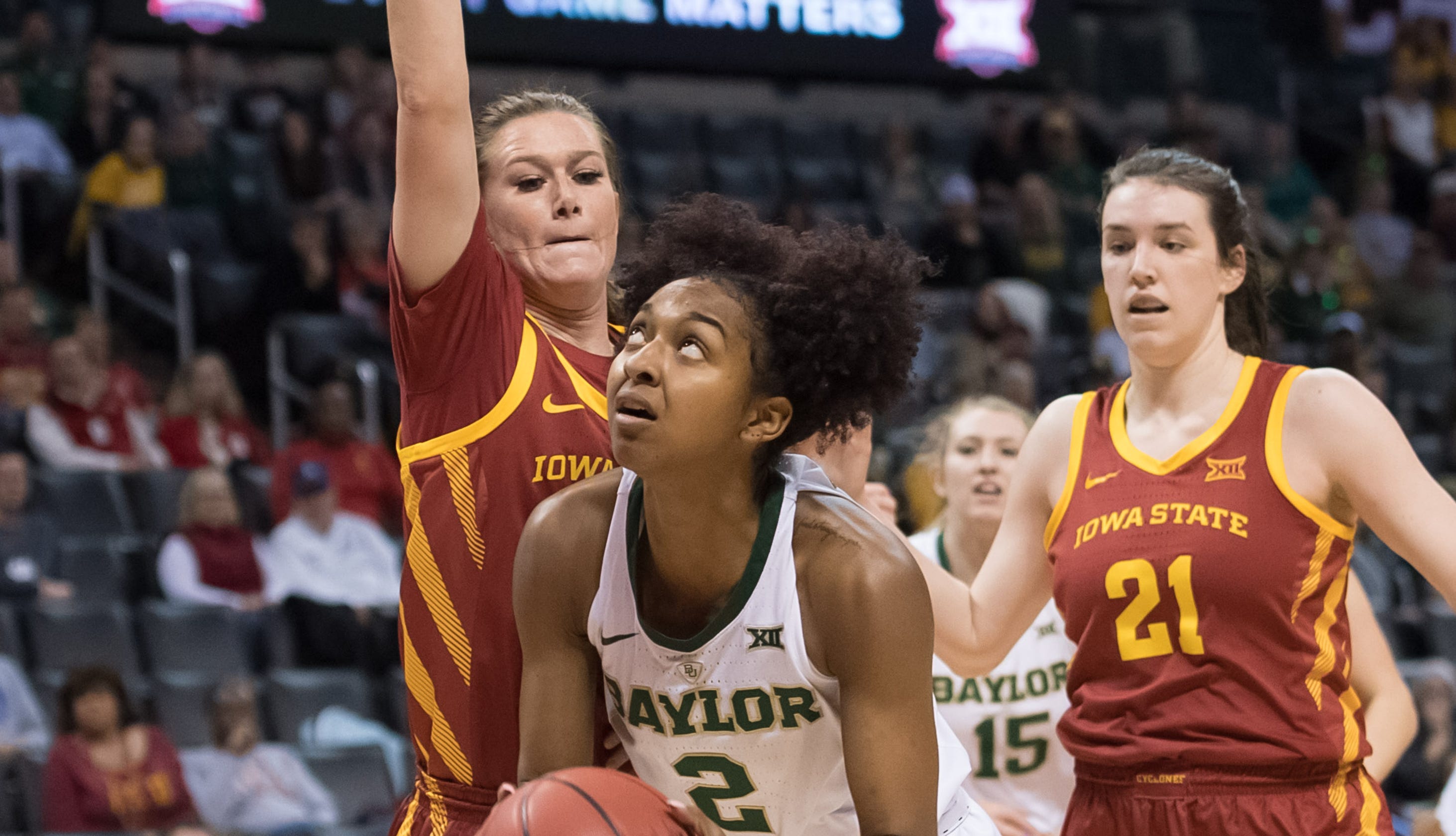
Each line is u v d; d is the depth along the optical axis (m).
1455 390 11.33
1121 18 15.62
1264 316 3.44
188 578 8.45
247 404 10.95
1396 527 3.01
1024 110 15.41
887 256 2.40
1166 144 14.35
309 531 8.91
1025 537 3.46
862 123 15.21
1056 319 12.51
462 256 2.76
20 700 7.29
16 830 6.65
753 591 2.36
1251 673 3.04
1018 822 4.04
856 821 2.71
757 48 13.60
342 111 12.52
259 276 11.05
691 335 2.26
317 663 8.33
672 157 13.73
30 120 11.61
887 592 2.31
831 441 2.52
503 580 2.84
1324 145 15.48
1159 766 3.10
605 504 2.45
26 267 10.92
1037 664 4.36
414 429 2.92
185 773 7.08
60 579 8.42
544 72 13.32
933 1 14.11
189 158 11.69
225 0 12.39
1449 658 8.95
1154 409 3.30
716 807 2.59
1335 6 16.69
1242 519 3.08
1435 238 14.62
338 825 7.19
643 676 2.45
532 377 2.88
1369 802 3.11
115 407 9.70
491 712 2.86
